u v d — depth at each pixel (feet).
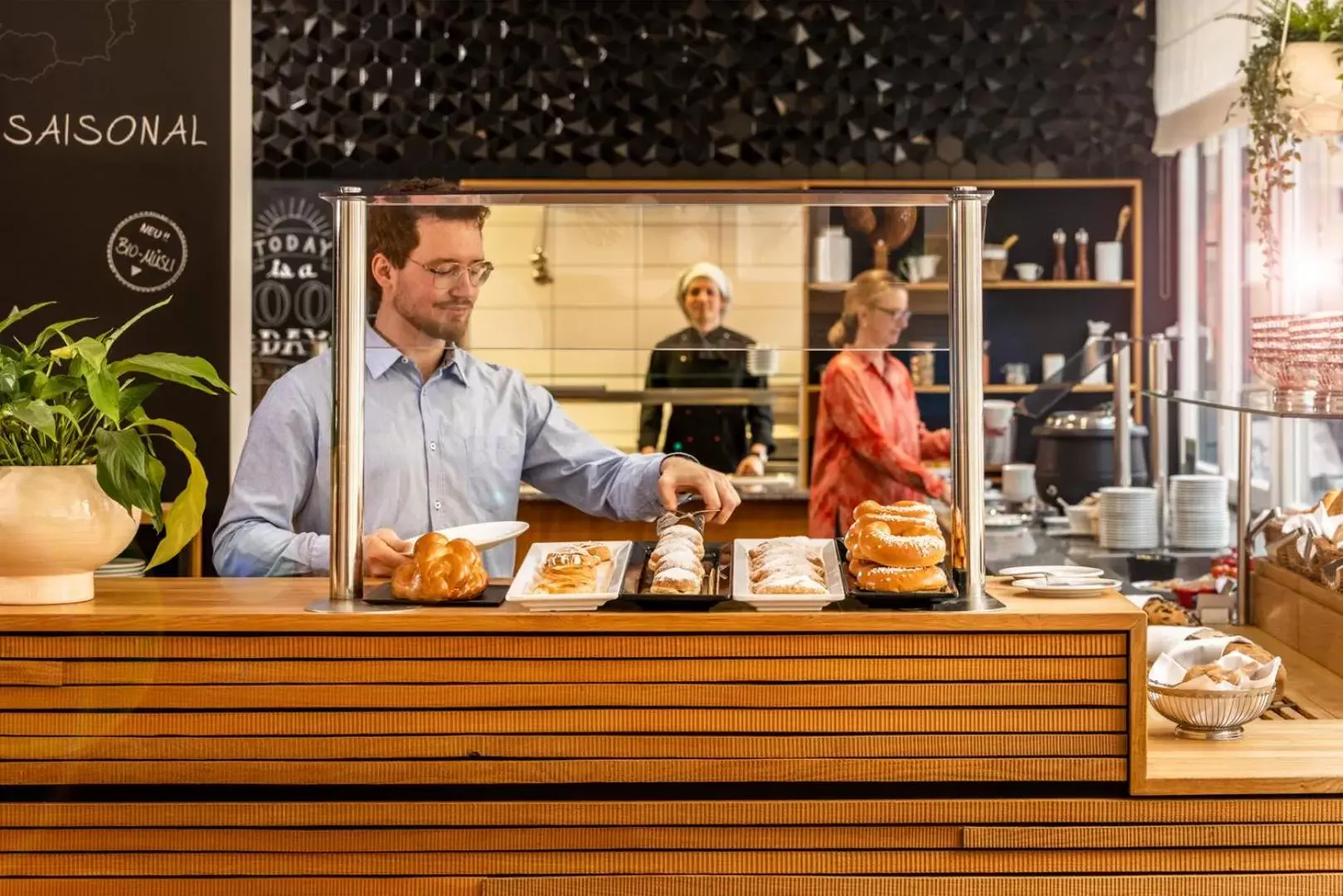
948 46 19.07
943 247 5.97
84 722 5.73
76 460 5.93
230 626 5.69
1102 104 19.04
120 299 14.07
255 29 18.85
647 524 16.21
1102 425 13.43
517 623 5.66
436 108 18.98
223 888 5.78
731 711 5.68
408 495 8.14
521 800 5.74
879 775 5.67
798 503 16.40
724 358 7.30
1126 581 11.75
